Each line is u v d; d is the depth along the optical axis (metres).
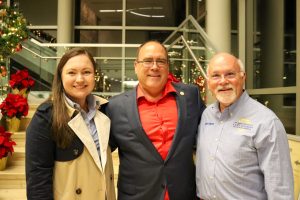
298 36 3.59
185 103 1.95
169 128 1.87
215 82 1.76
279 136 1.58
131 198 1.81
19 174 3.45
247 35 5.57
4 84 5.63
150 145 1.80
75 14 8.45
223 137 1.71
